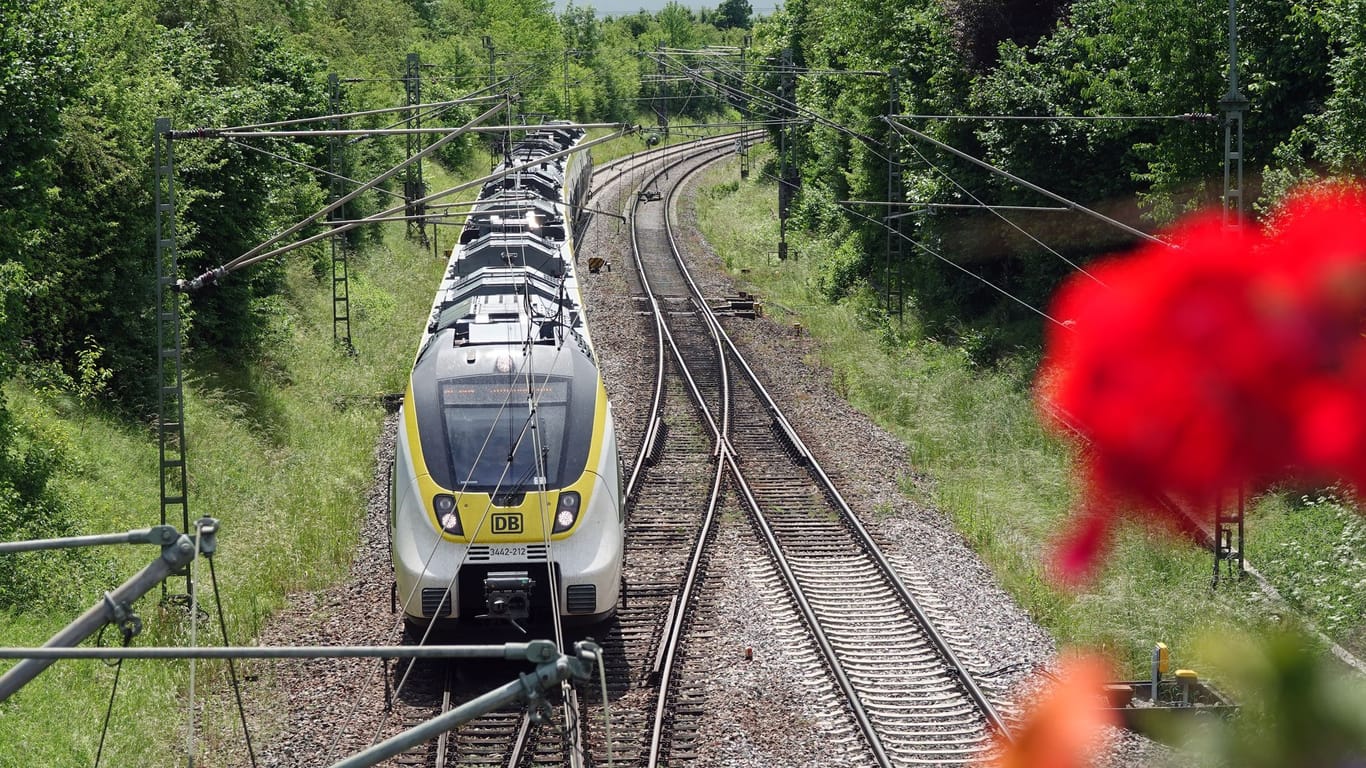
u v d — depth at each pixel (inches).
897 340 2723.9
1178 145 1918.1
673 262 3735.2
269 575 1396.4
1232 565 1386.6
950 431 2074.3
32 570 1254.9
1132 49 1995.6
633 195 5017.2
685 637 1247.5
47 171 1536.7
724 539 1568.7
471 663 1186.0
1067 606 1343.5
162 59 2269.9
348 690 1127.6
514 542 1150.3
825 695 1123.9
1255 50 1849.2
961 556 1534.2
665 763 984.3
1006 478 1855.3
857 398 2368.4
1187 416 178.9
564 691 946.7
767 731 1043.9
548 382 1262.3
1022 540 1587.1
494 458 1185.4
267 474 1812.3
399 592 1173.1
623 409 2197.3
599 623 1249.4
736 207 4953.3
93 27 1903.3
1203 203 1914.4
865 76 3129.9
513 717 1064.8
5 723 986.7
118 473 1603.1
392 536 1194.6
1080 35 2316.7
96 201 1851.6
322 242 2987.2
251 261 1330.0
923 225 2792.8
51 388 1672.0
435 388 1250.6
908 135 2869.1
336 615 1316.4
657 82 7214.6
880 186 3132.4
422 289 3324.3
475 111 5157.5
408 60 3555.6
